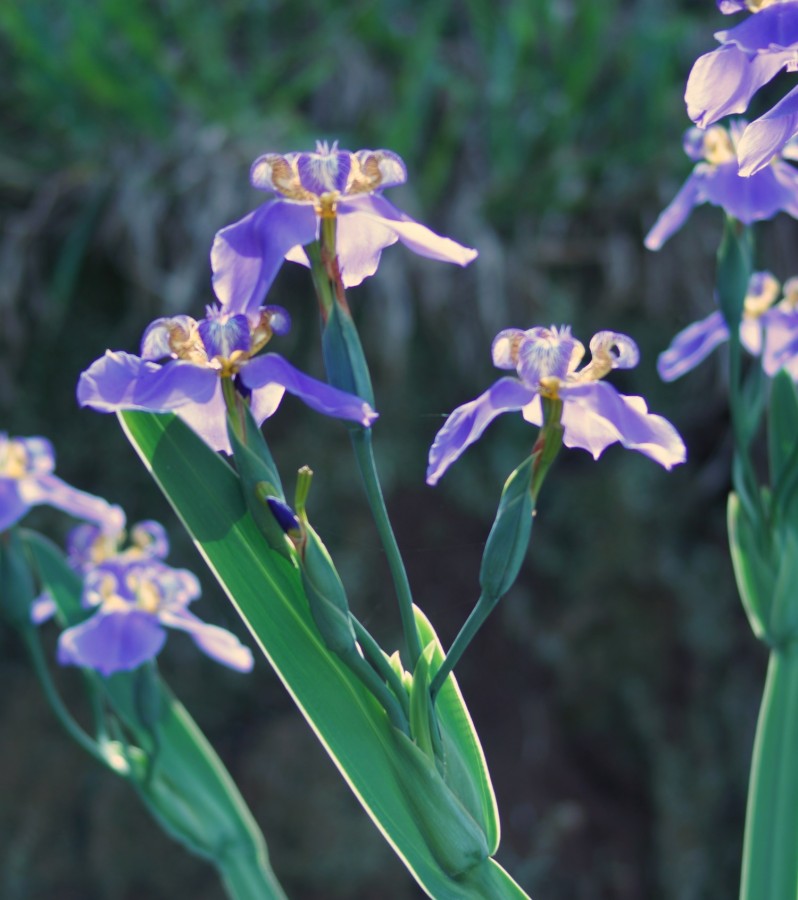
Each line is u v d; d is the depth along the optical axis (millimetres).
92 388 824
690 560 2295
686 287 2285
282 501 831
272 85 2418
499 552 831
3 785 2166
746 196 943
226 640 1045
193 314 2182
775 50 825
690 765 2232
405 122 2219
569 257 2275
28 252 2258
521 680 2271
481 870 851
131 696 1059
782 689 964
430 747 849
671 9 2562
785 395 979
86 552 1102
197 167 2227
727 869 2199
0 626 2221
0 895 2123
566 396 834
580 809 2230
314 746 2201
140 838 2182
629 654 2266
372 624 2230
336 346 833
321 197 834
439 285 2195
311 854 2160
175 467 854
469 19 2584
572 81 2307
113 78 2307
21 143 2357
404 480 2250
